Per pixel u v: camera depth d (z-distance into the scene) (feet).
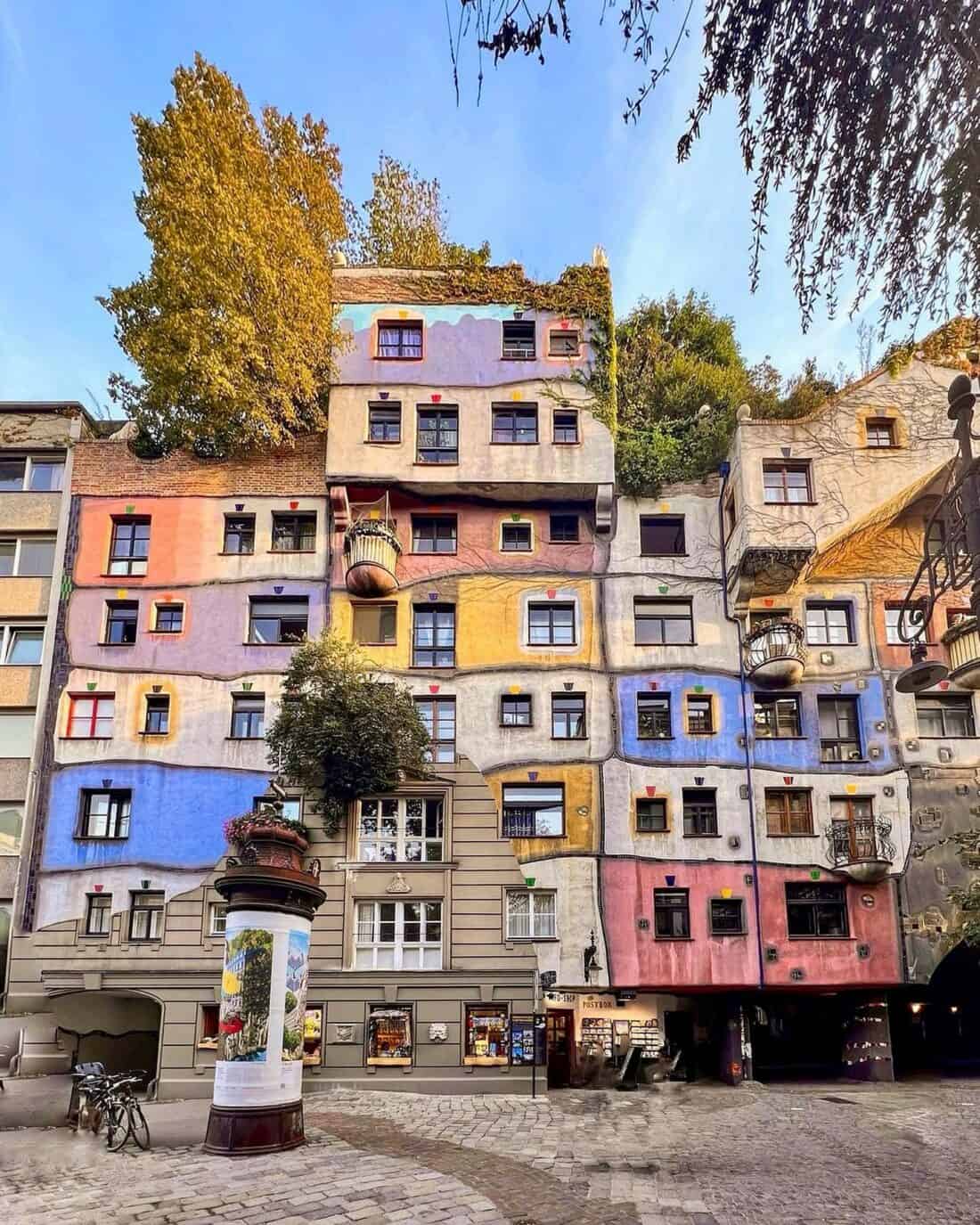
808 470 95.91
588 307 104.42
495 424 101.40
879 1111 66.49
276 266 100.37
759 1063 99.45
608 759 91.15
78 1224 35.09
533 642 95.25
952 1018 108.27
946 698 94.43
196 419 100.53
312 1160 45.70
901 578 97.35
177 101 99.86
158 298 100.48
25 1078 79.61
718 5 24.03
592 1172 46.16
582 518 100.17
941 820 90.17
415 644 95.35
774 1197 40.88
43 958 84.84
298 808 88.38
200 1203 37.86
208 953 83.25
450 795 86.43
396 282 105.70
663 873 87.97
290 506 99.09
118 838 88.17
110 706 92.99
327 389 104.37
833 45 23.25
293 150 109.91
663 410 119.34
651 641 96.12
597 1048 88.58
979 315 25.07
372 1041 79.05
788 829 90.68
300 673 87.66
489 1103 70.03
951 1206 39.29
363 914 83.15
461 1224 35.96
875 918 87.45
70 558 97.30
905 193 24.45
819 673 94.63
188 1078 78.84
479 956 81.51
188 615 95.35
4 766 91.97
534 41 20.52
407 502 99.96
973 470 26.04
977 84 22.06
